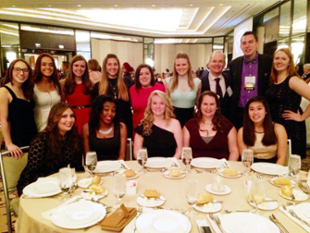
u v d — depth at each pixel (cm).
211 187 153
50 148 195
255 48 289
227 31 1177
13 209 190
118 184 133
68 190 138
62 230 111
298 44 646
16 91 254
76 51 1068
